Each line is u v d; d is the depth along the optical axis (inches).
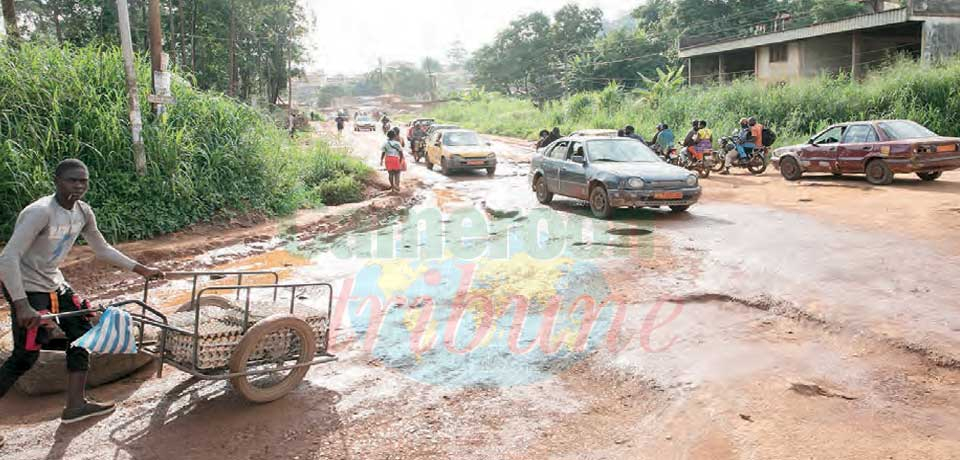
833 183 545.3
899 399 158.9
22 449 149.3
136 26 1205.1
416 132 959.6
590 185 451.5
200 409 169.5
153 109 441.7
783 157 594.9
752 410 155.9
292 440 151.9
